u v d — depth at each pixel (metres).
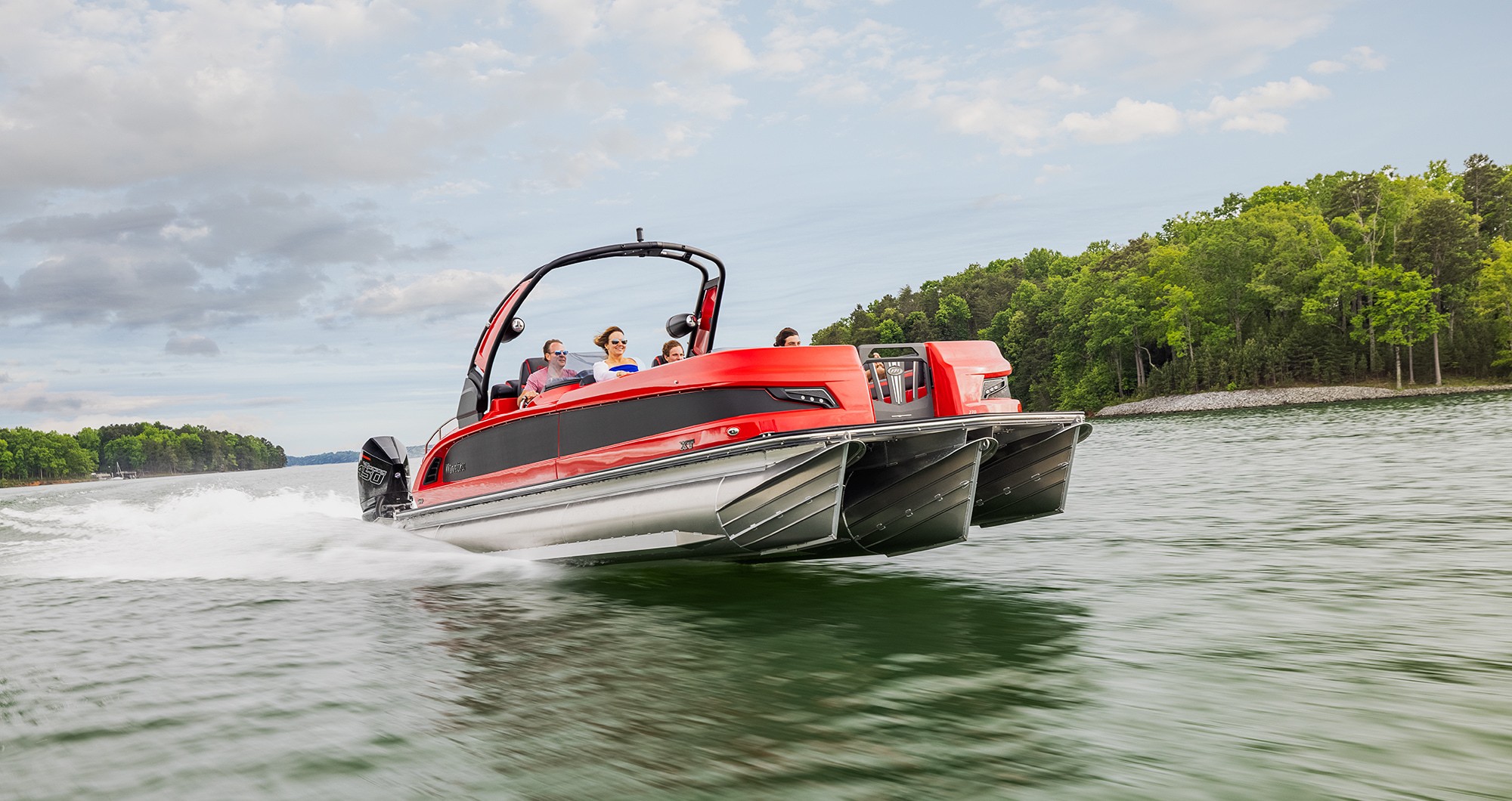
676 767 3.00
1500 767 2.70
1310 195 102.25
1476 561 5.61
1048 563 6.58
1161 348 102.94
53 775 3.19
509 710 3.70
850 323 138.88
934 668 4.04
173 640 5.32
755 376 6.07
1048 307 110.94
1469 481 9.57
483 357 8.66
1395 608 4.62
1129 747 2.99
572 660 4.49
